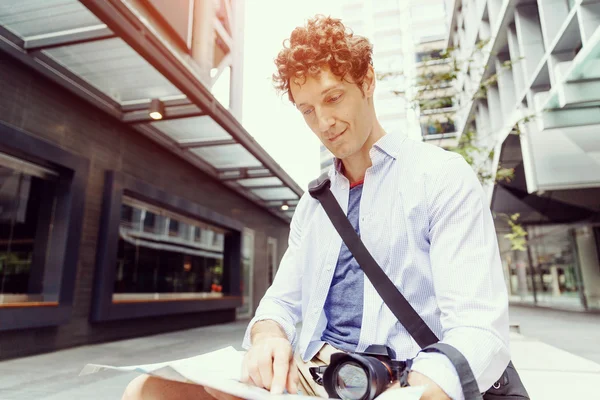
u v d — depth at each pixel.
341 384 0.66
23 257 5.33
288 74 0.98
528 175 9.38
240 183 11.62
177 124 7.30
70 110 5.84
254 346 0.82
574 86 8.04
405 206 0.94
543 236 19.23
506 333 0.73
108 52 5.16
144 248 7.84
